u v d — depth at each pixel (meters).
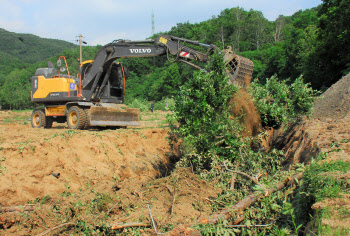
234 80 9.04
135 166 9.88
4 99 50.47
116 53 12.68
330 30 21.25
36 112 15.09
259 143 8.99
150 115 29.88
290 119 9.46
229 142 7.69
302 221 4.30
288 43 43.06
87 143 9.38
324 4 22.00
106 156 9.45
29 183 7.14
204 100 7.96
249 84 9.55
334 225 3.43
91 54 77.06
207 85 8.05
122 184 7.53
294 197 4.74
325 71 22.52
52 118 15.07
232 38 76.62
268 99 9.28
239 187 6.59
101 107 12.29
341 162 4.84
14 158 7.45
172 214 5.57
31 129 12.65
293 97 9.40
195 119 8.15
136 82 73.06
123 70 14.48
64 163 8.21
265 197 5.09
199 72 8.32
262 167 7.59
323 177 4.39
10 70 86.62
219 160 7.52
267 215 4.89
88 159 8.89
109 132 10.80
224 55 9.28
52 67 14.60
